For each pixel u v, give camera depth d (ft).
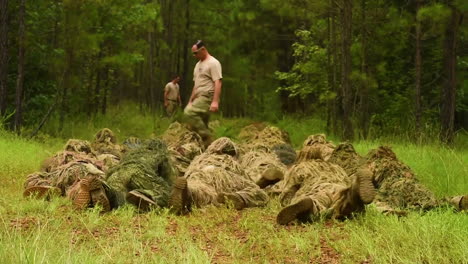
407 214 23.67
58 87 67.21
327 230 22.08
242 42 103.14
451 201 25.53
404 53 76.07
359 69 73.10
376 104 75.10
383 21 67.92
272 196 29.53
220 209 26.27
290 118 86.17
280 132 47.03
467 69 75.66
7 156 41.39
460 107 78.23
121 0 80.12
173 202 25.32
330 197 24.27
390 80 75.92
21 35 61.72
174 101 82.69
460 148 51.21
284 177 29.07
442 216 22.16
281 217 23.21
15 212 24.98
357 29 71.77
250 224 23.44
